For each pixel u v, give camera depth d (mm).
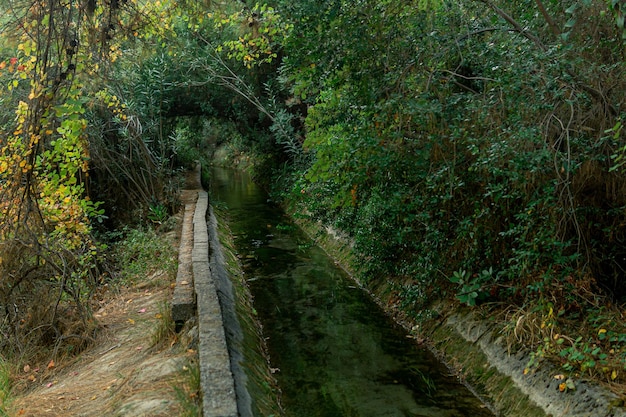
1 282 5875
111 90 10734
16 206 5762
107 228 11852
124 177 12445
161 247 8820
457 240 6016
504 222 5695
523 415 4422
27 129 5348
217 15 6977
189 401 3895
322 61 5965
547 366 4512
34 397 4711
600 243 5156
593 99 4750
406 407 4922
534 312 5008
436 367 5672
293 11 5910
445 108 5410
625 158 4441
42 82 5055
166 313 5586
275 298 8133
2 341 5844
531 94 4773
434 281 6477
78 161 6102
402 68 5656
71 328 5977
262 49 7617
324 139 7102
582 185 4949
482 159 5020
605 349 4410
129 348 5488
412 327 6664
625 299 5016
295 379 5535
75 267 6930
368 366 5770
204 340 4680
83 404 4387
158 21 6328
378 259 7828
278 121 14531
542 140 4621
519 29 4891
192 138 23938
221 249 9805
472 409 4824
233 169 29328
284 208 15805
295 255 10633
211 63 14867
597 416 3857
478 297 5871
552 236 4941
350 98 6340
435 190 6148
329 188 8148
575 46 4812
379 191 6691
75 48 5289
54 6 4973
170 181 12930
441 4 5430
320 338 6574
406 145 5844
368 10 5672
